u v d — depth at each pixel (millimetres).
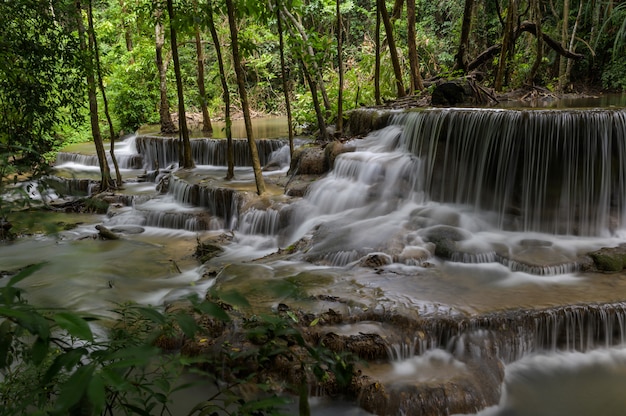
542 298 5008
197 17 8891
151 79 18703
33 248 8320
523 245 6441
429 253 6184
